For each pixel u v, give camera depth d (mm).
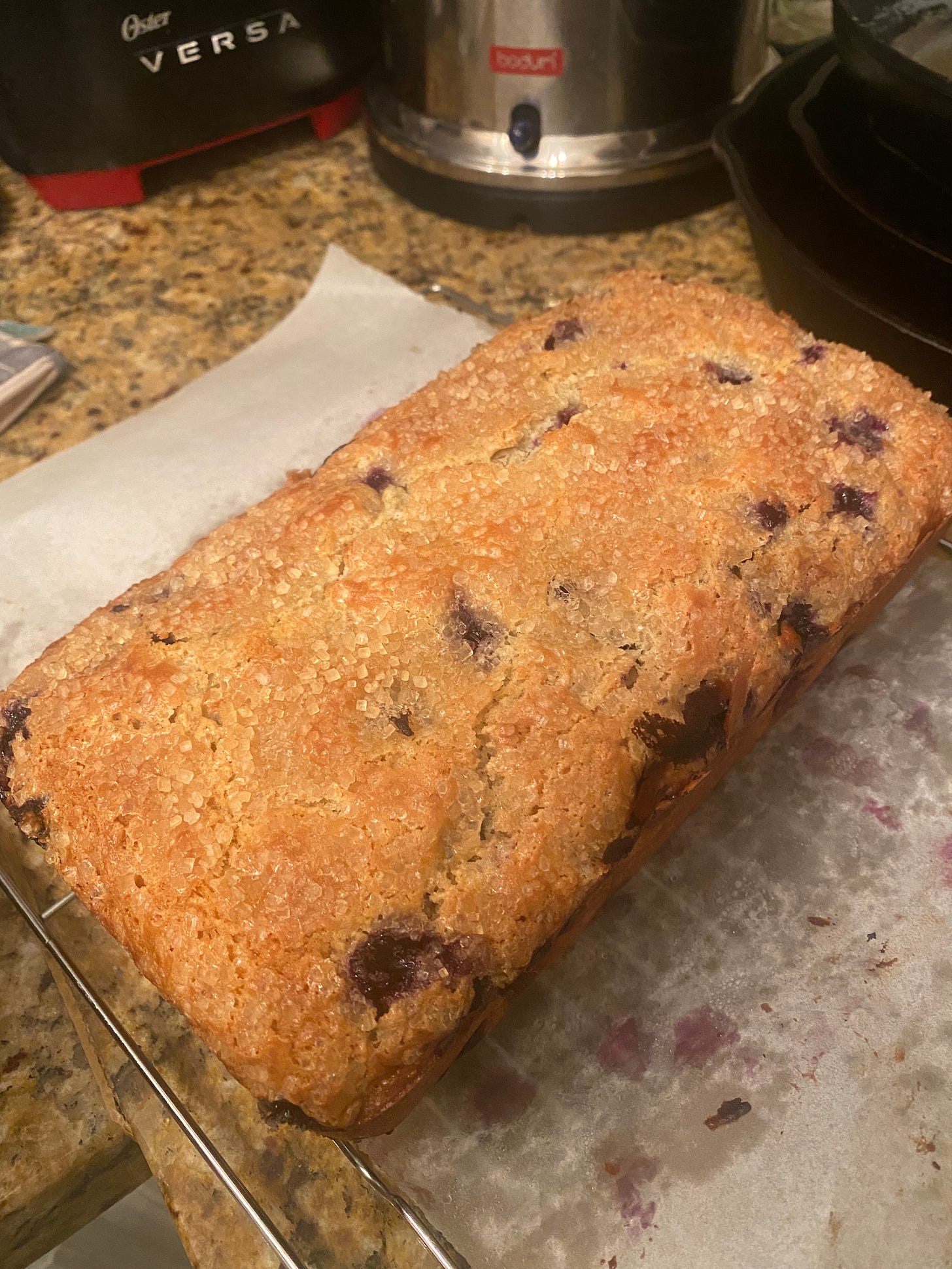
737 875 254
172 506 334
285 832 201
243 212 452
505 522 238
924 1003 231
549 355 279
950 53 284
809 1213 206
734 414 259
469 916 199
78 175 442
